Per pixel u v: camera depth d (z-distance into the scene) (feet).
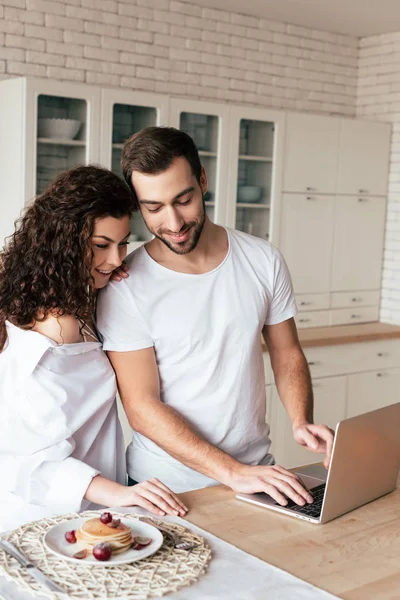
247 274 6.61
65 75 13.23
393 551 5.06
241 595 4.33
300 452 14.33
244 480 5.91
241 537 5.19
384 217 16.87
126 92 12.62
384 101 16.81
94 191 5.76
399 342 15.88
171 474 6.55
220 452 6.13
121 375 6.38
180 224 5.93
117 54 13.75
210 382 6.45
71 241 5.69
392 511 5.80
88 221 5.71
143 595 4.24
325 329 15.74
